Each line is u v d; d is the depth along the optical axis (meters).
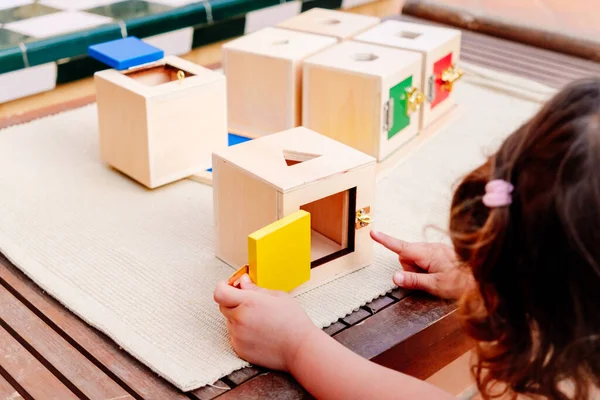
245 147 0.96
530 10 2.40
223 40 1.87
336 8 2.11
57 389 0.75
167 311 0.88
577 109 0.59
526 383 0.65
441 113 1.44
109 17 1.70
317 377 0.73
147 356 0.79
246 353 0.79
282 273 0.86
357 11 2.19
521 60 1.73
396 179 1.22
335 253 0.95
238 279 0.84
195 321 0.86
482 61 1.72
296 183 0.85
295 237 0.86
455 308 0.89
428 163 1.27
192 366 0.78
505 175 0.62
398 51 1.31
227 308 0.80
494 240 0.62
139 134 1.14
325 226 0.99
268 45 1.34
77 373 0.77
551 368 0.63
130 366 0.79
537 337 0.64
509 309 0.64
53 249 1.00
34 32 1.59
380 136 1.22
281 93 1.30
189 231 1.06
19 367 0.78
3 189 1.16
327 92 1.25
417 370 0.88
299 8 2.02
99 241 1.02
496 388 0.82
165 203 1.14
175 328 0.85
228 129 1.40
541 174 0.59
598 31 2.15
